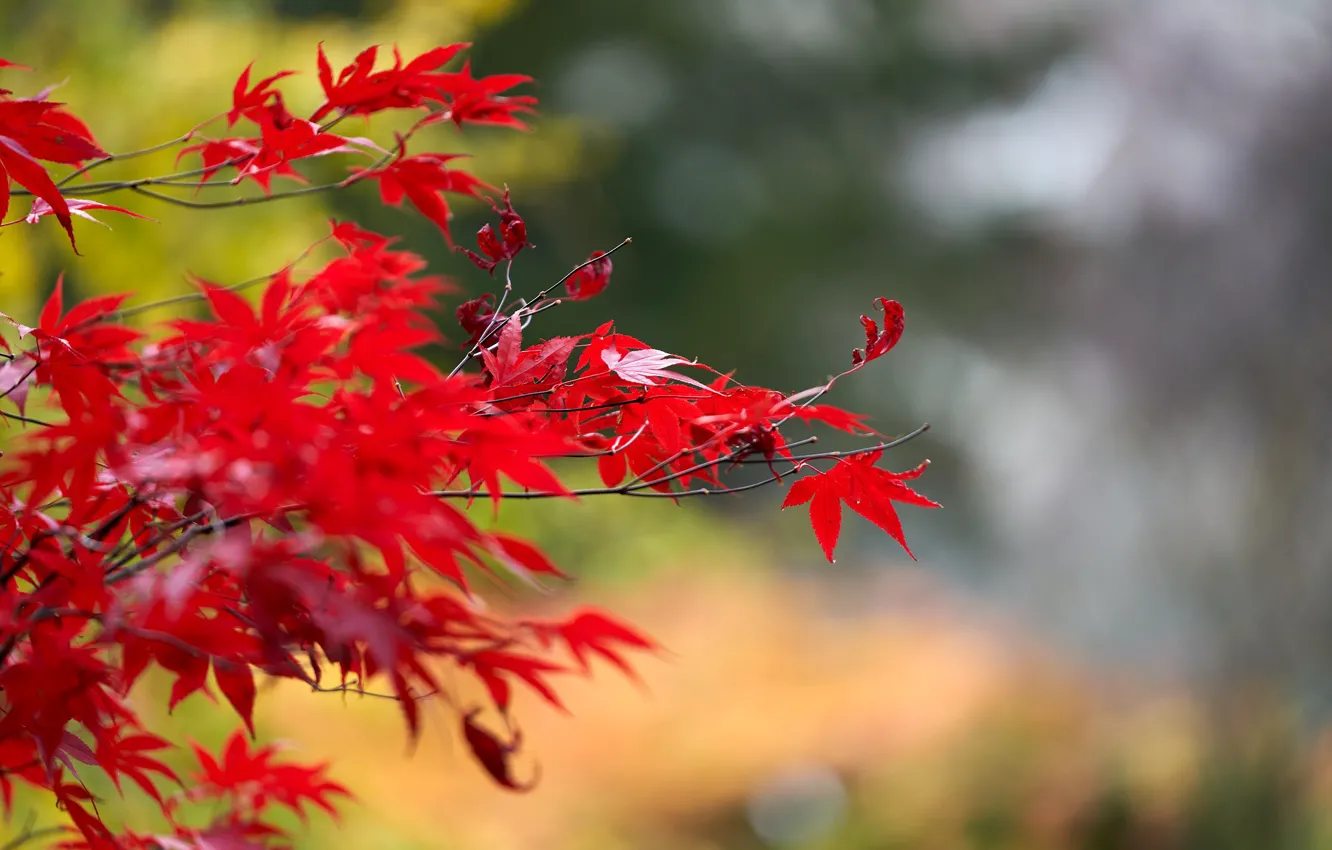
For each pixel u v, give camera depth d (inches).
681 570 507.5
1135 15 342.6
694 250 636.1
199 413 43.9
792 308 649.6
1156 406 323.0
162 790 140.5
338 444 41.5
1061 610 360.5
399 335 45.1
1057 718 321.7
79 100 156.9
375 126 181.3
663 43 630.5
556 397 53.8
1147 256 324.2
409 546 45.6
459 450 43.6
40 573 51.5
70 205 55.0
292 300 54.7
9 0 161.6
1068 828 283.0
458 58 457.7
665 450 54.7
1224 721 287.4
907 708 370.6
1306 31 297.9
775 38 625.6
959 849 286.5
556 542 468.8
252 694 47.3
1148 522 327.9
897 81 644.7
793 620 482.6
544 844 262.7
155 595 38.9
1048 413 391.9
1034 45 595.5
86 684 45.7
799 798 331.6
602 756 355.3
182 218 159.8
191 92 162.4
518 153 243.0
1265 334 302.0
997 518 459.2
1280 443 300.7
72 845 65.6
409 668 44.5
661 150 622.5
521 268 558.3
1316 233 296.0
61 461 42.9
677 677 416.5
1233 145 307.7
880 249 635.5
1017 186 521.3
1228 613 304.2
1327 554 293.9
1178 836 273.6
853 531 584.7
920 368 609.0
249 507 39.5
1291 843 268.8
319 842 178.7
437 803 252.1
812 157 638.5
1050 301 399.5
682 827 316.2
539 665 47.4
